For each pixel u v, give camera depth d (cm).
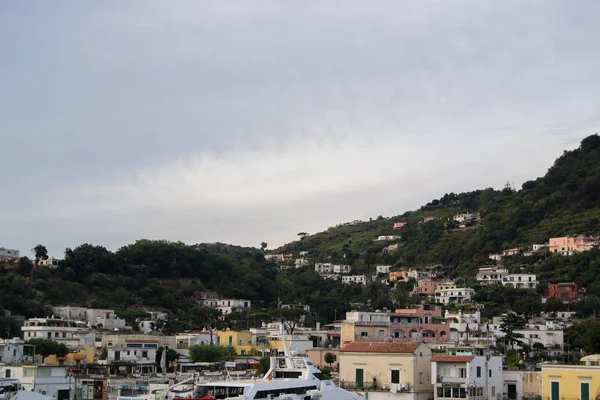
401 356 12500
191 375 14450
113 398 12662
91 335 19312
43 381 12169
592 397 11462
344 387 12694
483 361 12481
